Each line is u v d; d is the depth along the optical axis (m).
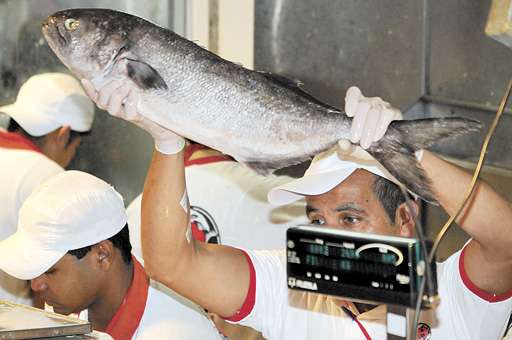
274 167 2.38
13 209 3.95
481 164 2.16
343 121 2.30
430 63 4.19
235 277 2.78
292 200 2.69
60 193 2.79
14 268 2.75
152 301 2.78
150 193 2.65
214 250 2.80
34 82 4.56
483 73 4.02
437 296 1.96
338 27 4.46
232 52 4.79
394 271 1.93
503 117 3.96
